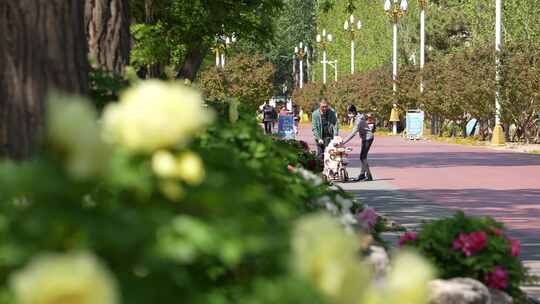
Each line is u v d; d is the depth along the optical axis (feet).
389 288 14.20
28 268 12.93
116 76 52.24
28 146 35.29
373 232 51.75
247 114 56.29
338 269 13.93
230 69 370.32
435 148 230.89
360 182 132.05
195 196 15.72
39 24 35.78
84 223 14.43
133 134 15.60
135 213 14.96
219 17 123.13
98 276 12.43
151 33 113.09
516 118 243.40
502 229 44.47
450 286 37.29
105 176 15.14
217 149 18.11
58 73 36.14
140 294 14.15
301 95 565.94
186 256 14.56
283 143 51.19
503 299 42.39
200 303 14.48
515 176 140.87
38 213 14.48
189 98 15.76
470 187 122.83
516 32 276.82
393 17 355.56
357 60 488.44
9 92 35.22
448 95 282.15
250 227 15.81
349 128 400.88
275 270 15.24
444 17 424.46
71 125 14.76
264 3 128.57
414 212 94.22
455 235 43.78
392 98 345.31
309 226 14.10
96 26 73.72
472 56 267.18
